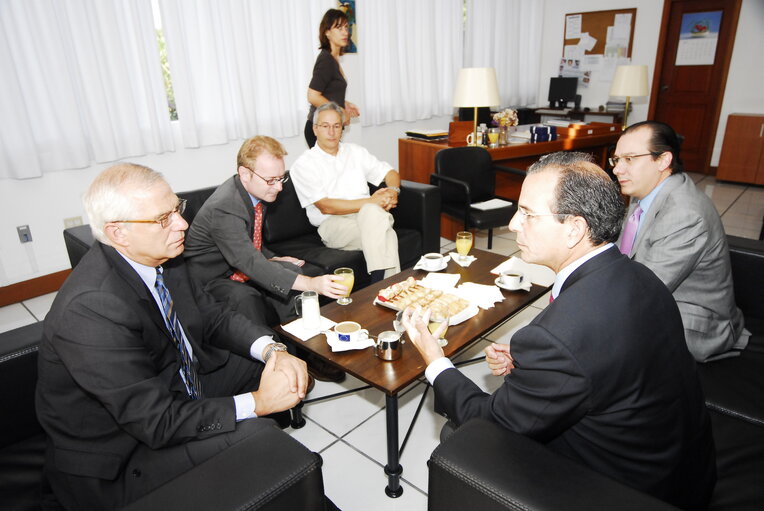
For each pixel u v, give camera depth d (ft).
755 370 5.09
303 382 4.26
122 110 10.68
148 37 10.80
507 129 13.62
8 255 9.89
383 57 15.85
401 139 14.07
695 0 18.74
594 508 2.69
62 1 9.50
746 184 18.61
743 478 3.83
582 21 21.01
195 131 11.79
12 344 4.41
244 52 12.27
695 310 5.32
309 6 13.20
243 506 2.84
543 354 3.01
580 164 3.33
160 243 3.93
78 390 3.75
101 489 3.77
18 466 4.18
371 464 5.72
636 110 20.90
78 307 3.51
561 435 3.43
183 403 3.81
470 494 2.96
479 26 18.61
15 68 9.17
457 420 3.79
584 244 3.33
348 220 9.11
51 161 9.92
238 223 6.71
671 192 5.43
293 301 7.32
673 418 3.16
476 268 7.26
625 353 2.94
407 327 4.40
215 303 5.36
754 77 18.30
